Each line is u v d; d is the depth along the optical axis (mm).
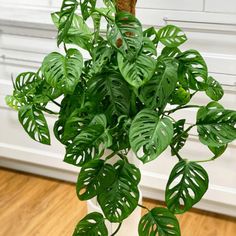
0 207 2395
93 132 1304
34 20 2264
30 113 1504
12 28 2334
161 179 2303
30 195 2500
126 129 1335
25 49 2352
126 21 1299
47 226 2252
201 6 1968
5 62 2416
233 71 2006
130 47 1278
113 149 1394
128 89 1375
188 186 1315
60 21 1449
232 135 1322
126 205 1336
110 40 1291
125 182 1336
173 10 2023
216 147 1467
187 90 1488
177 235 1360
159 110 1377
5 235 2189
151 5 2053
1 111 2520
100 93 1375
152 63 1287
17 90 1633
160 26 2078
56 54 1397
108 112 1383
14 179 2645
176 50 1462
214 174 2203
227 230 2221
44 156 2523
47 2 2238
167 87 1324
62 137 1383
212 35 1998
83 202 2432
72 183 2598
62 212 2355
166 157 2246
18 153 2586
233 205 2260
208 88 1507
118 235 1594
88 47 1453
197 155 2197
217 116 1360
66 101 1466
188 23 2016
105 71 1378
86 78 1457
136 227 1607
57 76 1333
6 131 2566
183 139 1494
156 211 1388
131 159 1560
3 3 2330
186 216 2316
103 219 1421
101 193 1335
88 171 1326
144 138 1253
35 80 1608
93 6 1345
